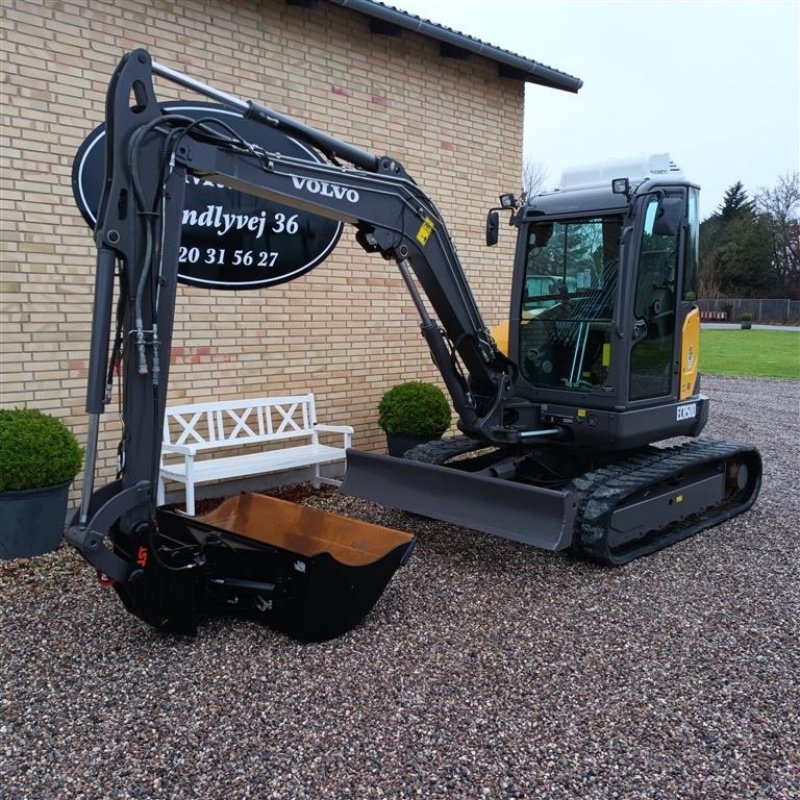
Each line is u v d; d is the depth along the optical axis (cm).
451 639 382
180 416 607
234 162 363
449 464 580
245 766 278
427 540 541
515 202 544
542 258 543
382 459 527
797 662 361
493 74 827
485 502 473
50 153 527
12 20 504
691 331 557
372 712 314
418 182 766
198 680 339
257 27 625
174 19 579
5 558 480
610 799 262
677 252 532
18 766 277
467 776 273
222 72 609
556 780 271
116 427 574
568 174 568
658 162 534
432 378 813
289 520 459
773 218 5050
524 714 313
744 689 336
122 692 329
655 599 435
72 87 533
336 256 707
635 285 492
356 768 277
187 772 274
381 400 727
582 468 569
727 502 627
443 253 479
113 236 321
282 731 300
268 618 386
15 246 517
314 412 680
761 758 285
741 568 488
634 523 501
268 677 343
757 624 403
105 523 332
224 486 653
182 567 359
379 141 725
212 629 391
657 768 279
